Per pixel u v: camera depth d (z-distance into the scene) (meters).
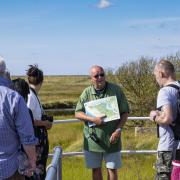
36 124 3.66
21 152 2.68
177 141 3.49
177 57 13.78
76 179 5.68
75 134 11.76
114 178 4.16
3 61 2.66
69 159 8.01
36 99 3.73
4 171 2.61
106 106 4.14
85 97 4.22
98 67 4.16
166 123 3.40
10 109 2.60
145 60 13.92
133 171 6.01
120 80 13.87
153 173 5.88
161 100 3.44
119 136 4.11
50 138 11.33
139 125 11.83
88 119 4.12
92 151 4.17
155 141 9.23
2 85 2.64
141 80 13.61
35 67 3.78
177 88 3.47
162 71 3.52
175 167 3.33
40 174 3.69
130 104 13.66
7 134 2.61
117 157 4.16
